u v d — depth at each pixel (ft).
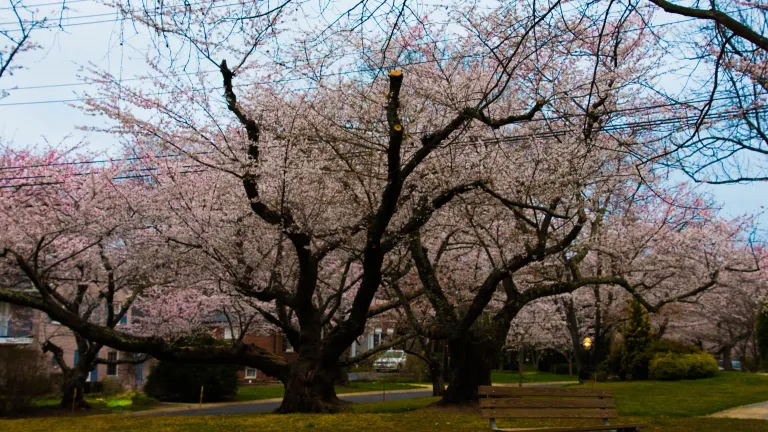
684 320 110.52
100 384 87.45
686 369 70.95
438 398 59.82
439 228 46.06
